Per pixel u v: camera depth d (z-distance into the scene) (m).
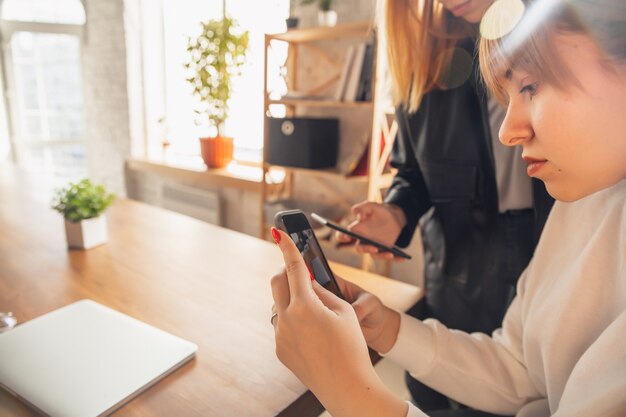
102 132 4.18
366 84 2.14
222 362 0.70
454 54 1.02
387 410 0.47
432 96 1.09
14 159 4.46
